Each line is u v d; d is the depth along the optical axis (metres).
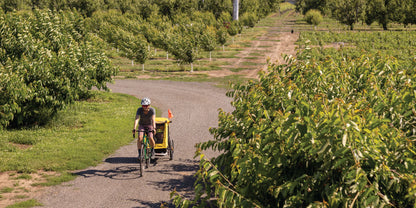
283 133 4.64
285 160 4.73
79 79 16.38
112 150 12.30
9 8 82.88
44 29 17.34
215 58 45.62
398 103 5.66
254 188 4.93
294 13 180.25
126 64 41.00
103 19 69.19
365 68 7.75
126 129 15.36
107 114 18.44
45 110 15.48
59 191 8.70
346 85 7.02
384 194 4.28
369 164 4.11
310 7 132.00
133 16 78.19
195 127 15.84
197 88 27.42
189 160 11.20
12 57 14.95
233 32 64.00
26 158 10.91
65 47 17.45
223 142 6.73
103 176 9.79
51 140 13.23
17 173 9.84
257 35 75.62
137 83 29.89
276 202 4.87
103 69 20.69
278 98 6.21
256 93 6.63
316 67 7.10
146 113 9.87
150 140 9.92
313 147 4.30
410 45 49.78
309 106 4.63
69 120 16.22
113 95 24.38
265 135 5.13
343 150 3.92
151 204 7.97
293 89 6.37
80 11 81.12
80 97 22.45
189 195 8.40
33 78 14.70
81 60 18.73
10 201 8.02
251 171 5.00
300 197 4.40
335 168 4.25
